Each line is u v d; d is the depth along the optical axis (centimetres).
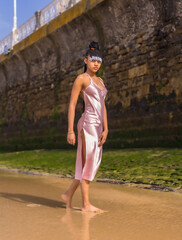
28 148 1482
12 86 1688
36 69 1445
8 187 359
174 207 229
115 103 958
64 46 1225
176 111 729
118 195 296
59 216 190
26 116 1527
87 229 155
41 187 361
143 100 842
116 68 959
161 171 447
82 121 226
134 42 887
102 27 1007
